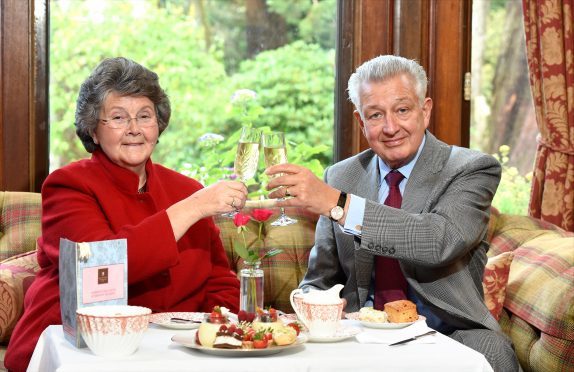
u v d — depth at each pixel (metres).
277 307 2.96
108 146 2.19
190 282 2.24
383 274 2.28
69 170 2.19
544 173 3.57
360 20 3.54
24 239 2.93
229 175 3.69
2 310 2.63
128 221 2.18
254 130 2.02
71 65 3.79
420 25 3.54
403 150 2.28
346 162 2.49
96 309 1.59
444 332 2.25
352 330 1.77
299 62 4.11
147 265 1.97
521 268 2.82
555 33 3.54
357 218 2.06
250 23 4.20
